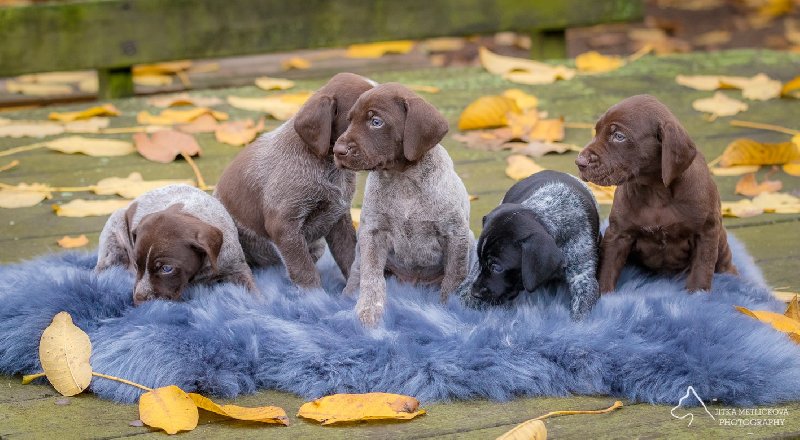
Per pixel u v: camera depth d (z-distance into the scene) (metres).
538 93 11.62
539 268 6.04
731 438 5.18
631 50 17.59
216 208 6.88
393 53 14.45
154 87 12.96
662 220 6.54
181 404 5.38
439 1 12.70
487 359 5.71
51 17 11.50
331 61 14.11
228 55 12.12
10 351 6.03
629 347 5.73
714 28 18.91
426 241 6.67
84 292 6.34
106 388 5.73
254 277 7.14
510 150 9.92
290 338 5.89
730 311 6.12
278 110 10.93
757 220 8.34
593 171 6.36
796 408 5.55
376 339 5.85
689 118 10.73
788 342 5.83
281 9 12.17
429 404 5.64
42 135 10.34
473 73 12.55
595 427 5.32
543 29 13.31
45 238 8.05
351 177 7.10
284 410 5.57
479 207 8.54
